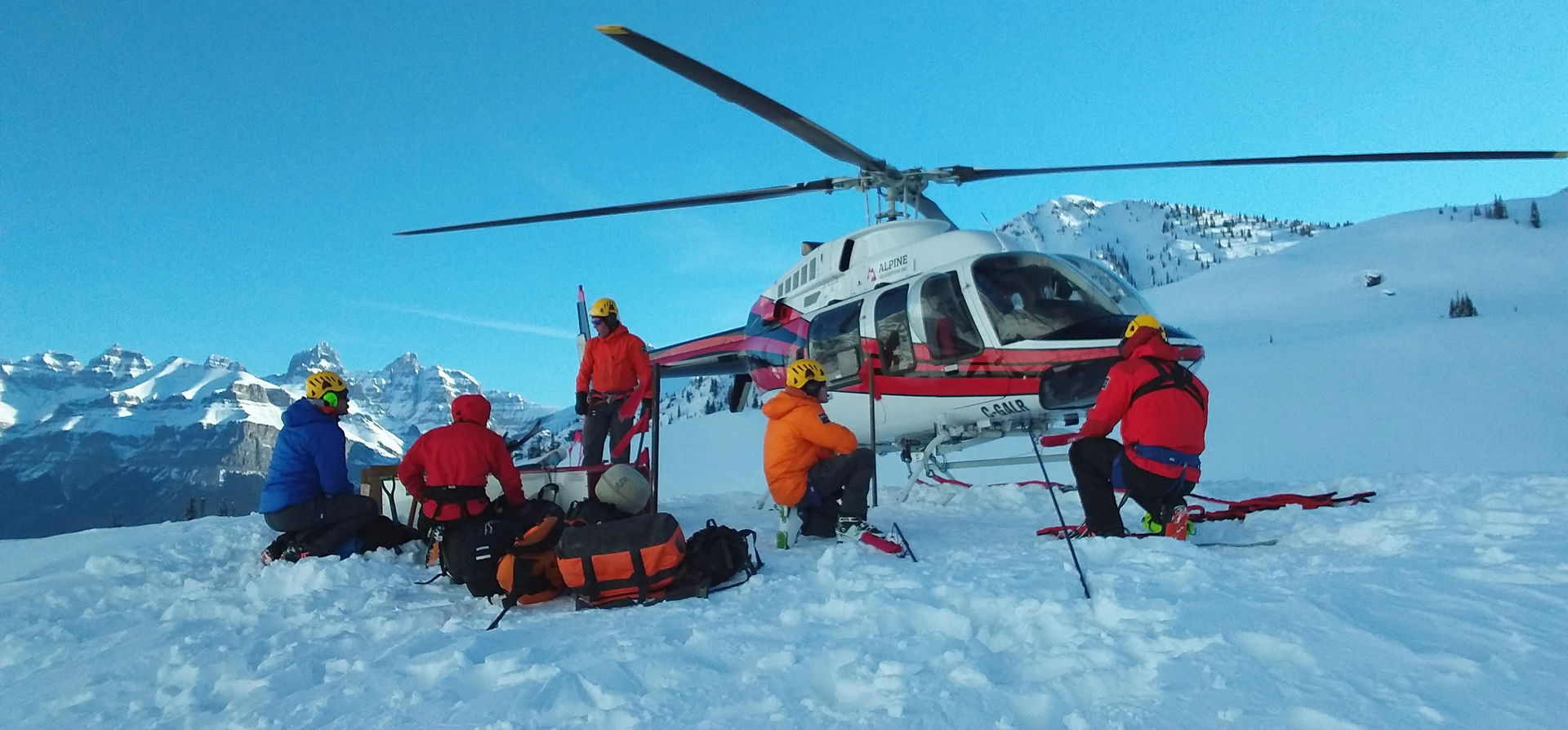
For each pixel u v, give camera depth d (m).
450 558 4.84
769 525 6.92
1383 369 55.75
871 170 9.27
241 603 4.74
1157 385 4.80
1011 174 9.07
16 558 7.61
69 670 3.67
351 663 3.35
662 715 2.48
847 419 8.62
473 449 5.05
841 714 2.40
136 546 7.54
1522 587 3.14
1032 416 7.48
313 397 6.15
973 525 6.14
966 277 7.49
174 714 3.00
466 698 2.83
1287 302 136.75
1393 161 6.74
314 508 5.94
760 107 7.82
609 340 7.59
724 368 11.73
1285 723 2.10
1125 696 2.37
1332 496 5.53
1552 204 187.38
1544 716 2.04
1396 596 3.11
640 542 4.12
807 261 9.68
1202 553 4.07
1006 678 2.64
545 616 4.01
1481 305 115.56
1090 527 5.08
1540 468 29.34
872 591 3.74
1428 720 2.05
